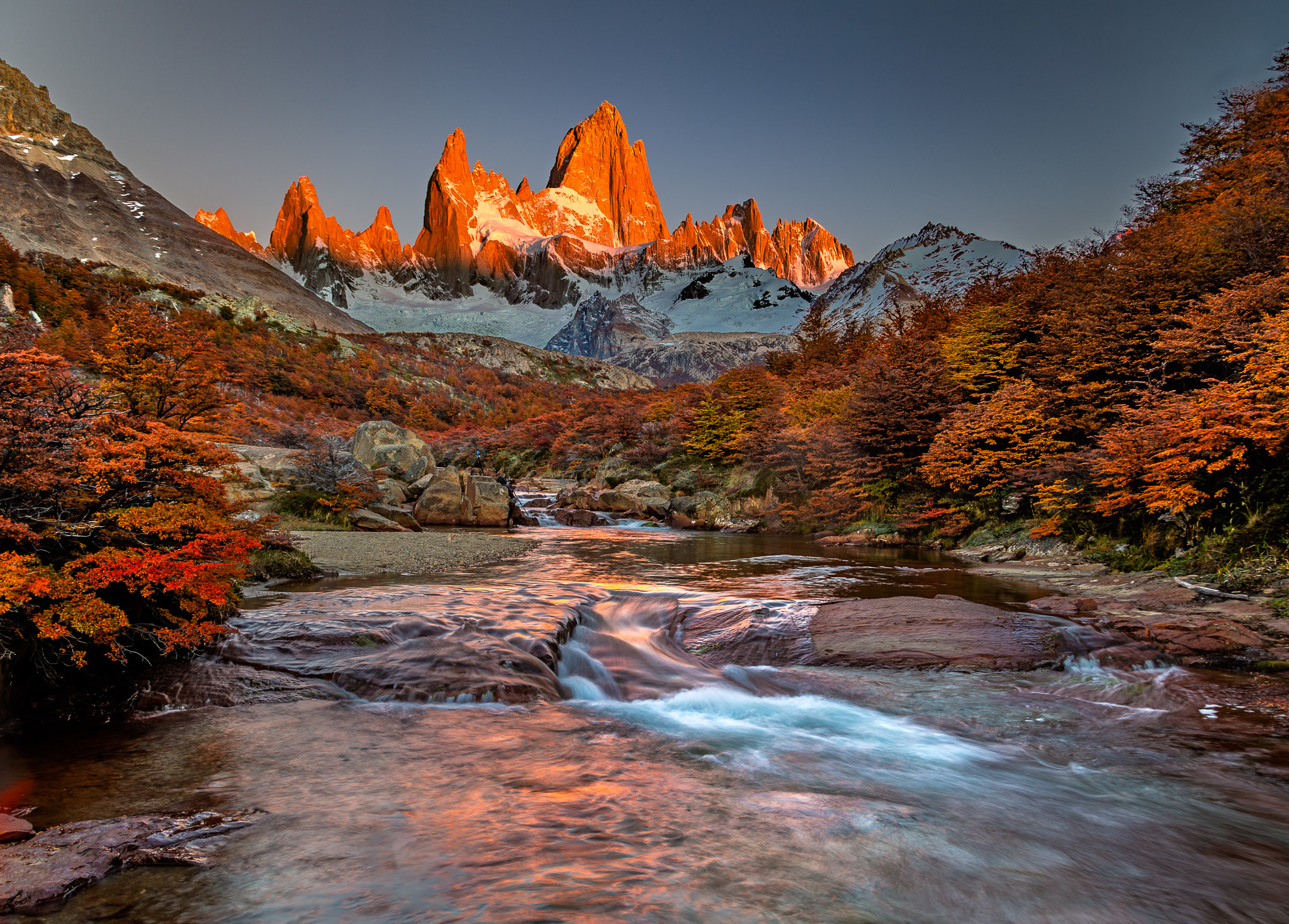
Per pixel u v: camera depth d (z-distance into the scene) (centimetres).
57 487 638
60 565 645
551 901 345
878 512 2934
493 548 2198
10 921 317
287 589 1258
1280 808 516
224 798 472
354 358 12331
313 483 2639
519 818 456
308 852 395
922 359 3189
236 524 823
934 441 2684
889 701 803
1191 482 1532
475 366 14812
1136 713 748
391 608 1016
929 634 1033
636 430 5884
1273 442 1331
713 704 792
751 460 4006
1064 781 567
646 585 1457
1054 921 356
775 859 411
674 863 397
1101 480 1795
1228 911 371
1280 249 1977
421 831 428
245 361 9325
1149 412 1730
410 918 327
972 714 751
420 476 4000
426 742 604
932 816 488
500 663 801
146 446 688
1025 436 2456
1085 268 2905
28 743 570
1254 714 738
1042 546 2003
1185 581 1364
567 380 16450
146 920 323
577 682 845
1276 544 1315
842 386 4016
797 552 2333
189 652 776
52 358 624
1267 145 2673
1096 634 1016
